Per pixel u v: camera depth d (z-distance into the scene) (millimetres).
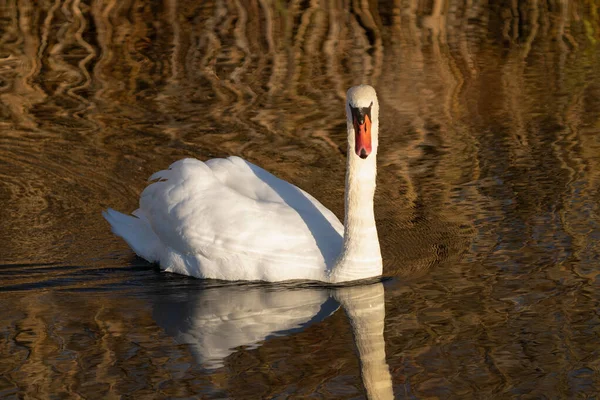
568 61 21953
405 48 22641
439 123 18438
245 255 12852
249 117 18500
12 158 16750
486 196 15164
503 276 12500
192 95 19609
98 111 18797
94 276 12984
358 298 12188
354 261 12648
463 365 10242
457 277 12578
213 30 23391
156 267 13453
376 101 12273
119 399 9602
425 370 10164
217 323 11469
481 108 19172
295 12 24875
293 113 18688
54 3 24828
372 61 21734
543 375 9977
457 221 14352
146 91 19797
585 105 19234
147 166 16391
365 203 12578
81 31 23062
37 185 15797
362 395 9633
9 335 11047
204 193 13203
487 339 10812
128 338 11016
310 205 13516
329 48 22531
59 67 20938
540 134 17812
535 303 11664
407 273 12898
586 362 10219
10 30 22906
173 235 13172
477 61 21922
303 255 12859
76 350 10680
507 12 25578
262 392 9727
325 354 10602
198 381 9969
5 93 19562
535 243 13422
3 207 15016
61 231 14297
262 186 13672
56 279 12789
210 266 12953
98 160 16688
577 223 13977
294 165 16422
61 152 17000
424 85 20406
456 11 25578
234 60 21531
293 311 11859
